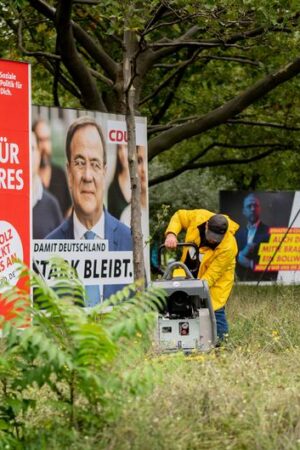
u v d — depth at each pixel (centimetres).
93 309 1191
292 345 1862
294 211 4756
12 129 2209
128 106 2323
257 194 4722
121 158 2764
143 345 1184
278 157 5094
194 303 1828
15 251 2197
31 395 1368
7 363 1170
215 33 2664
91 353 1140
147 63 3559
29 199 2230
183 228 2114
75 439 1127
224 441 1204
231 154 5234
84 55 4144
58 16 3055
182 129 3553
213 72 4353
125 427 1139
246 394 1308
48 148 2598
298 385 1421
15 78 2228
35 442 1162
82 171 2670
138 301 1195
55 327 1173
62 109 2630
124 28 2291
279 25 2803
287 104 4322
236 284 4272
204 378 1355
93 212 2692
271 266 4738
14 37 3697
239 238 4716
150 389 1150
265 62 3981
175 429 1179
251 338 2003
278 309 2433
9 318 1181
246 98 3531
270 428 1223
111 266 2730
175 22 2655
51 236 2595
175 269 2088
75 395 1205
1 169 2186
